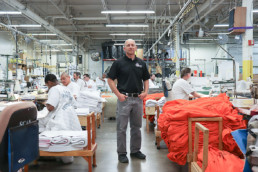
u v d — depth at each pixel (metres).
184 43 12.94
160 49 11.26
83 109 3.55
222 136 2.13
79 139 2.32
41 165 2.66
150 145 3.54
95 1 8.98
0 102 3.68
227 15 9.31
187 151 2.24
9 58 8.01
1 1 7.11
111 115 5.82
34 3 8.92
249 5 4.50
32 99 4.57
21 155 1.51
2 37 10.36
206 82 5.10
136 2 9.11
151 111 4.42
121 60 2.81
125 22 11.97
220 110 2.25
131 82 2.80
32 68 8.96
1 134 1.38
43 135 2.37
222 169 1.59
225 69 3.92
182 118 2.22
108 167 2.62
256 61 13.94
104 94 6.50
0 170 1.36
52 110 2.80
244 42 4.58
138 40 14.59
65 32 13.62
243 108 2.30
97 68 18.03
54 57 16.02
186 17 9.95
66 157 2.70
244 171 1.31
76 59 14.00
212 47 16.69
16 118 1.46
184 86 3.50
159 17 9.66
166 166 2.65
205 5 7.73
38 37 14.12
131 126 2.96
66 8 9.51
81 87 6.36
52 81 2.87
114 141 3.80
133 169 2.56
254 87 2.36
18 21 10.72
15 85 5.18
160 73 10.30
